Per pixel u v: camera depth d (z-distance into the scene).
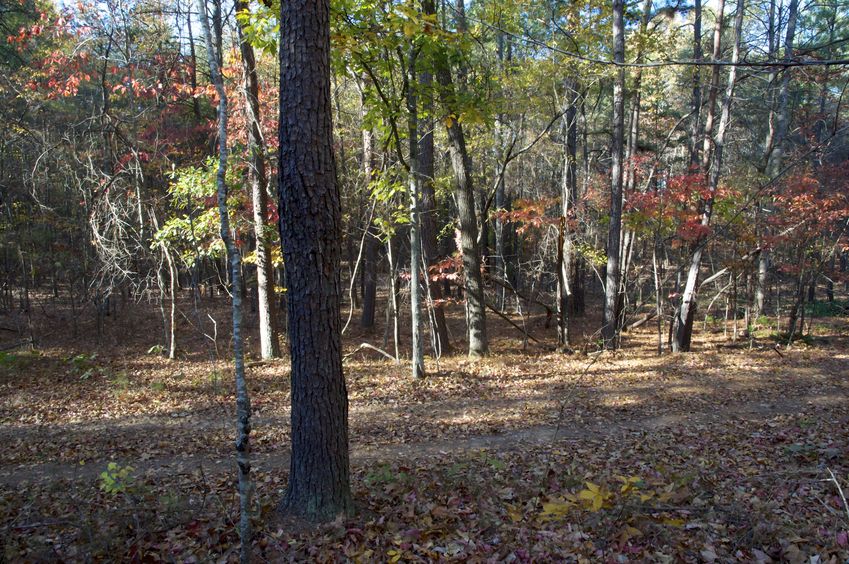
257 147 13.67
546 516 4.38
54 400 11.25
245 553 4.28
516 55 18.50
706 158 17.08
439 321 17.34
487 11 15.00
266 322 15.47
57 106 18.36
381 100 11.53
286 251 4.83
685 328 17.22
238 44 14.36
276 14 7.48
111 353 16.47
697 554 4.19
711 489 5.55
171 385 12.51
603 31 17.03
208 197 14.12
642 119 27.75
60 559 4.47
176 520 5.23
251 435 9.19
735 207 17.50
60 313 22.67
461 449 8.36
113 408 10.75
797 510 4.91
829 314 24.56
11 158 17.28
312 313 4.84
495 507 5.32
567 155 18.83
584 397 11.53
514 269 26.81
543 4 15.49
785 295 29.89
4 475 7.40
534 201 17.66
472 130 18.25
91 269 18.16
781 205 17.09
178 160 20.00
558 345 18.39
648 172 24.73
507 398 11.52
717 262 22.59
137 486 6.04
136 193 14.94
